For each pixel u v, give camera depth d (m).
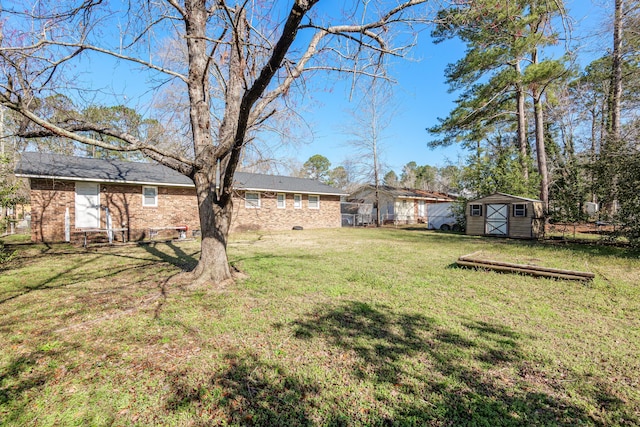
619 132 11.25
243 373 2.71
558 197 13.98
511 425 2.07
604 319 3.91
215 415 2.19
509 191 16.44
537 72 13.19
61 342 3.29
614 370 2.73
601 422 2.11
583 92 18.02
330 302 4.60
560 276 5.85
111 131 4.80
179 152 6.20
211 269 5.70
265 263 7.57
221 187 5.66
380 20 4.11
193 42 5.65
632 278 5.95
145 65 5.23
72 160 13.23
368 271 6.68
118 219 12.91
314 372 2.71
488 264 6.71
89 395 2.40
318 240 13.16
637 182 9.29
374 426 2.08
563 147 20.36
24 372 2.72
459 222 18.88
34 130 4.64
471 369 2.75
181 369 2.77
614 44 12.30
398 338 3.37
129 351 3.10
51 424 2.10
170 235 14.20
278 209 18.45
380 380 2.59
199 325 3.74
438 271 6.69
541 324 3.75
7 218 7.50
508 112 17.48
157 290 5.23
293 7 2.84
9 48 3.75
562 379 2.60
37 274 6.46
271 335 3.46
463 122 17.67
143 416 2.18
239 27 4.44
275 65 3.39
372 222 26.47
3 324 3.77
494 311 4.20
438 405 2.27
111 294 5.02
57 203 11.69
